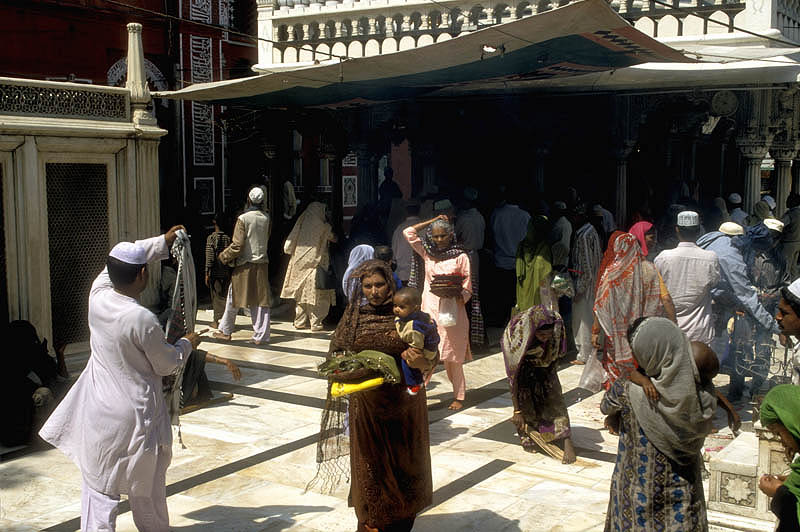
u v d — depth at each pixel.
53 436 4.07
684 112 13.74
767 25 9.62
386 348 4.10
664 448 3.36
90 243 7.25
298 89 10.45
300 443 6.09
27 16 13.06
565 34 7.34
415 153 15.01
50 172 6.93
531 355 5.70
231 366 4.90
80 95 7.04
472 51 7.96
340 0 12.30
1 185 6.55
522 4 10.32
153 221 7.66
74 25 13.77
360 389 3.96
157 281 7.36
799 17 11.31
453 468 5.57
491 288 11.07
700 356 3.33
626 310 6.05
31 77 13.19
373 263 4.18
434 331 4.07
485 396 7.52
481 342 7.61
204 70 16.22
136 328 3.91
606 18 6.81
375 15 11.64
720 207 12.30
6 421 5.85
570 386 7.91
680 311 6.38
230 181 17.06
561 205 9.74
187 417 6.77
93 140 7.08
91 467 3.97
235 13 17.00
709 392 3.37
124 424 3.94
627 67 10.37
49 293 6.91
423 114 14.49
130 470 3.96
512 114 13.98
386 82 9.96
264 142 13.98
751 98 11.72
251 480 5.32
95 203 7.26
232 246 9.67
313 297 10.66
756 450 4.34
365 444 4.12
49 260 6.96
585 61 9.17
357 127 14.86
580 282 8.71
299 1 12.29
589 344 8.79
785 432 2.96
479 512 4.80
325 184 21.53
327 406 4.52
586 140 13.94
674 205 12.30
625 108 12.74
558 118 13.55
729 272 6.76
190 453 5.84
